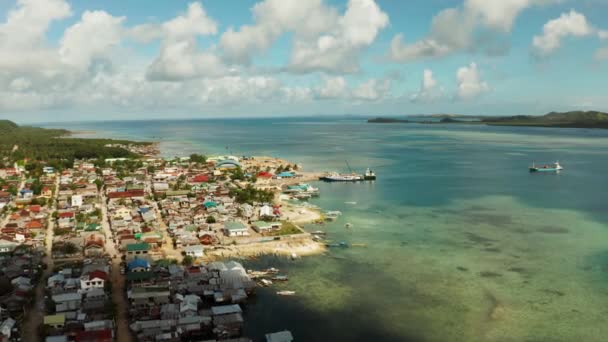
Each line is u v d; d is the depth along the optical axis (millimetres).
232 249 134875
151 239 137875
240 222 156250
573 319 93688
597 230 153875
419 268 120562
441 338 86500
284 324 91125
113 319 89125
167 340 82312
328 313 95750
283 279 112688
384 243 141625
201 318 88688
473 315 95125
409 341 85500
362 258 128375
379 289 107438
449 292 105812
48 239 141125
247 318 93375
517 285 109688
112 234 148500
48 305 94125
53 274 112312
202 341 82000
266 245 138625
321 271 118812
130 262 113938
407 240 144500
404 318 93688
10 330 83500
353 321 92438
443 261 125562
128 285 104375
